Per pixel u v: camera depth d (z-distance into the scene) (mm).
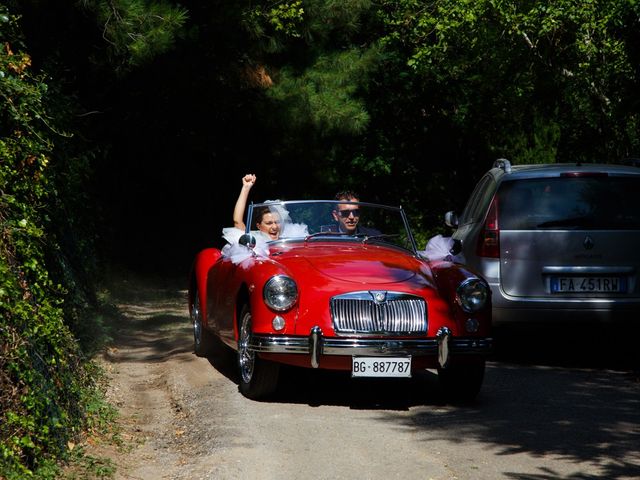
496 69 19875
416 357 7074
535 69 19297
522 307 9070
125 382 8383
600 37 17547
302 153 21938
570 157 21266
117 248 20203
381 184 25344
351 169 24750
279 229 8383
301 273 7297
